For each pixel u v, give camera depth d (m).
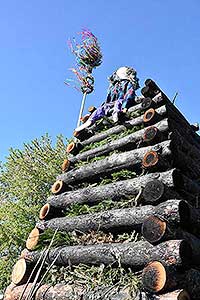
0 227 18.14
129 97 7.11
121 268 4.27
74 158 7.01
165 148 5.45
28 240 5.56
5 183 20.91
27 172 21.03
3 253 18.14
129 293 3.92
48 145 22.53
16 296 5.00
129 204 5.14
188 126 7.50
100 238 4.98
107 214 5.02
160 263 3.94
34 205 20.22
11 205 19.23
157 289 3.80
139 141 6.12
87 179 6.32
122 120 6.95
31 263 5.26
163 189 4.61
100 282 4.28
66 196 6.02
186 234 4.43
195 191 5.45
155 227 4.22
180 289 3.83
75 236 5.25
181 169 5.67
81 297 4.25
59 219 5.64
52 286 4.66
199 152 6.83
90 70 8.36
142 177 5.20
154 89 6.94
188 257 4.04
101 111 7.34
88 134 7.59
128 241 4.68
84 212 5.57
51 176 21.31
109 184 5.56
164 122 5.98
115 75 7.44
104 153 6.56
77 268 4.73
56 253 5.01
